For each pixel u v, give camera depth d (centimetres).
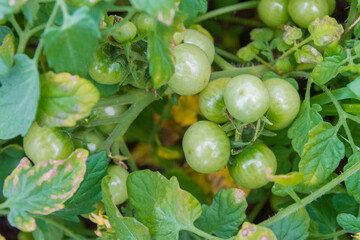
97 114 77
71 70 64
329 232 83
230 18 100
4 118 65
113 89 77
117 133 79
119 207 100
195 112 98
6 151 84
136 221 70
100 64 72
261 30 87
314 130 74
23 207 69
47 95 65
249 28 104
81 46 63
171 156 102
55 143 72
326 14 80
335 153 74
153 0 61
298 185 78
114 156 77
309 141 74
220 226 76
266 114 75
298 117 77
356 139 83
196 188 95
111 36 71
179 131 103
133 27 70
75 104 65
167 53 66
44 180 69
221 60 84
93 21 62
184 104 97
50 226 85
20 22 83
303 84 92
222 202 76
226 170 90
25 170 69
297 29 79
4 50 67
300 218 77
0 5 62
